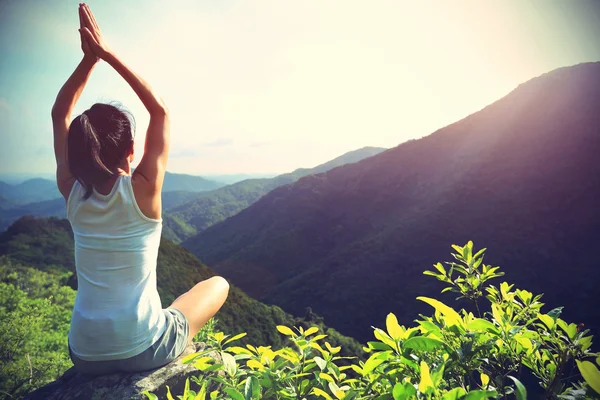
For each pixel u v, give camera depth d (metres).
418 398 0.87
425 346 1.07
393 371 1.16
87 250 1.57
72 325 1.64
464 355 1.14
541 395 1.17
